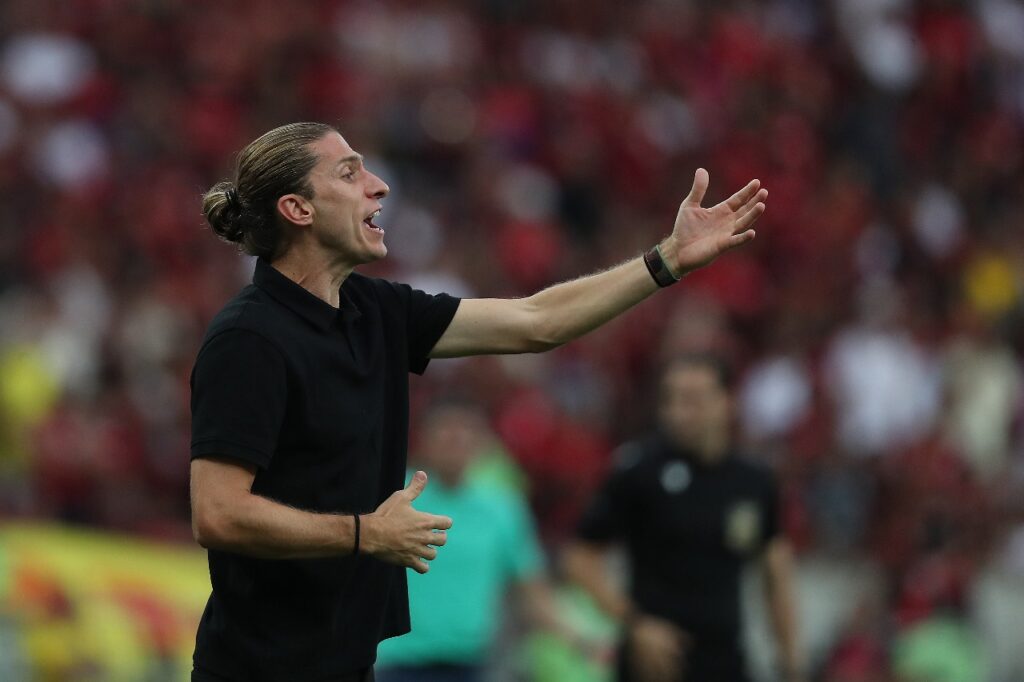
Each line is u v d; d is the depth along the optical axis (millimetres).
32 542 26594
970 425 41219
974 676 32188
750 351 45750
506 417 36906
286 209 12492
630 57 57562
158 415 35719
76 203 43656
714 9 60938
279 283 12406
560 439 37250
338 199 12562
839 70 60688
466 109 51875
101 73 49500
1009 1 64500
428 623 23531
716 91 57250
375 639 12727
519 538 24516
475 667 23844
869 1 61906
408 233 45250
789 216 51219
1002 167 58031
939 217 53750
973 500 36344
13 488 32125
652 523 22812
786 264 49312
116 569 27344
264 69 50656
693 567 22688
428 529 11875
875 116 58188
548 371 39875
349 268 12852
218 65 50000
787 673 23266
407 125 50781
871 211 52844
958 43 62312
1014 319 45531
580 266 47594
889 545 35000
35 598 26172
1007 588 33938
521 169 50969
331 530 11695
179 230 43469
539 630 28484
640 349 42844
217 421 11852
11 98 47250
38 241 42125
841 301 46531
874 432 41406
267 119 49531
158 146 47281
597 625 30078
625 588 23641
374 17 53875
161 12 51344
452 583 23734
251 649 12266
